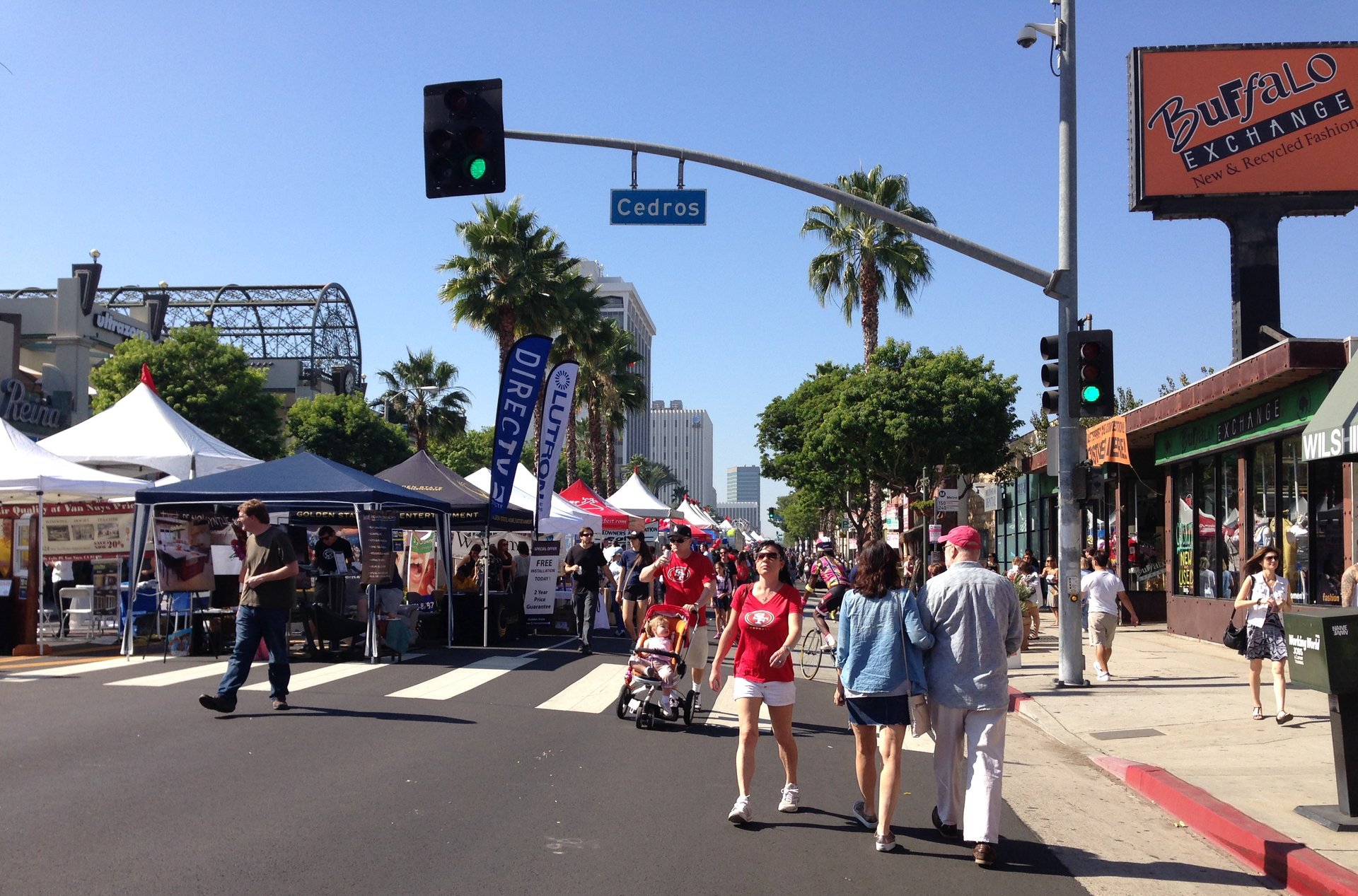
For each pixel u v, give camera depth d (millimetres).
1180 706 12297
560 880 5523
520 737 9445
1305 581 17000
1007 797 8195
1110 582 14859
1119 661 17422
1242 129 20484
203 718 9719
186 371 50719
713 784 7953
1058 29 14648
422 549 19391
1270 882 6105
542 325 34781
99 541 17484
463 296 33969
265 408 53094
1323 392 15945
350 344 95188
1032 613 20578
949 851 6402
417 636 18297
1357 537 15180
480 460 75375
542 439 21219
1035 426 41562
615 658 16438
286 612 10359
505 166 11320
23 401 41844
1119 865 6332
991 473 40312
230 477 15516
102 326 51719
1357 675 6797
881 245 37062
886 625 6430
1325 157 20234
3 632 15711
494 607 19109
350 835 6148
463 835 6258
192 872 5398
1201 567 22281
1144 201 20656
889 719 6363
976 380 35438
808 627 21922
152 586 16891
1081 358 14109
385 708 10688
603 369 50906
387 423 54969
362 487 15219
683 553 10875
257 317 88062
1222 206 20625
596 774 8094
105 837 5945
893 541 35969
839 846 6391
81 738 8664
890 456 36156
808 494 45625
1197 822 7336
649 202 13156
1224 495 20953
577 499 30891
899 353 37156
